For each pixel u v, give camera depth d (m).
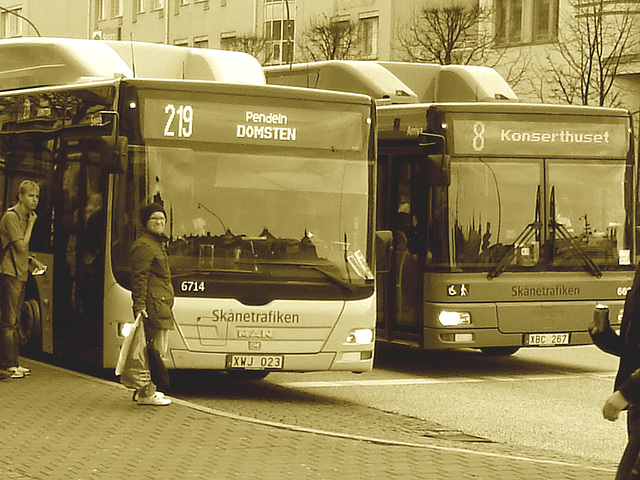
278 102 15.89
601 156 20.03
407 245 19.69
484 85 22.36
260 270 15.53
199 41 61.50
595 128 19.97
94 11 68.62
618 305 19.95
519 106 19.56
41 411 13.20
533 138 19.59
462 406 16.05
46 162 17.55
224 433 12.25
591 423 14.91
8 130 18.86
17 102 18.62
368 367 16.02
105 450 11.28
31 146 18.06
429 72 23.02
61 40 19.09
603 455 12.95
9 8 74.94
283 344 15.54
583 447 13.38
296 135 15.94
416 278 19.45
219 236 15.48
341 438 12.26
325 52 47.16
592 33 36.75
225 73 19.38
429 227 19.20
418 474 10.56
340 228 15.98
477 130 19.31
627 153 20.20
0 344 15.44
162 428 12.41
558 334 19.55
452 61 41.94
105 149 15.20
